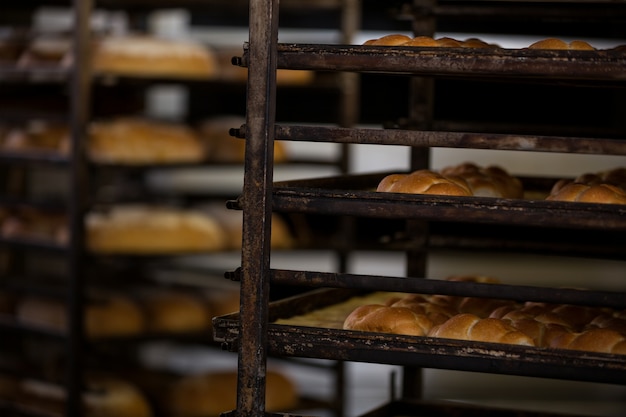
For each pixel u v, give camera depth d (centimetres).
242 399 200
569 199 208
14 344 545
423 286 197
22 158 446
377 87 487
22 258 544
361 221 463
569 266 572
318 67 195
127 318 454
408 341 192
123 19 560
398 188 216
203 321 477
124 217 462
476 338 207
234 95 569
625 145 189
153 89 587
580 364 185
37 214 470
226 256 571
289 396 459
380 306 229
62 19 583
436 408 271
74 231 426
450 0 278
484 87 381
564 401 566
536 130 279
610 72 185
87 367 474
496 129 281
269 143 197
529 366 188
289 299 242
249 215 198
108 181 537
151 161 453
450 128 284
